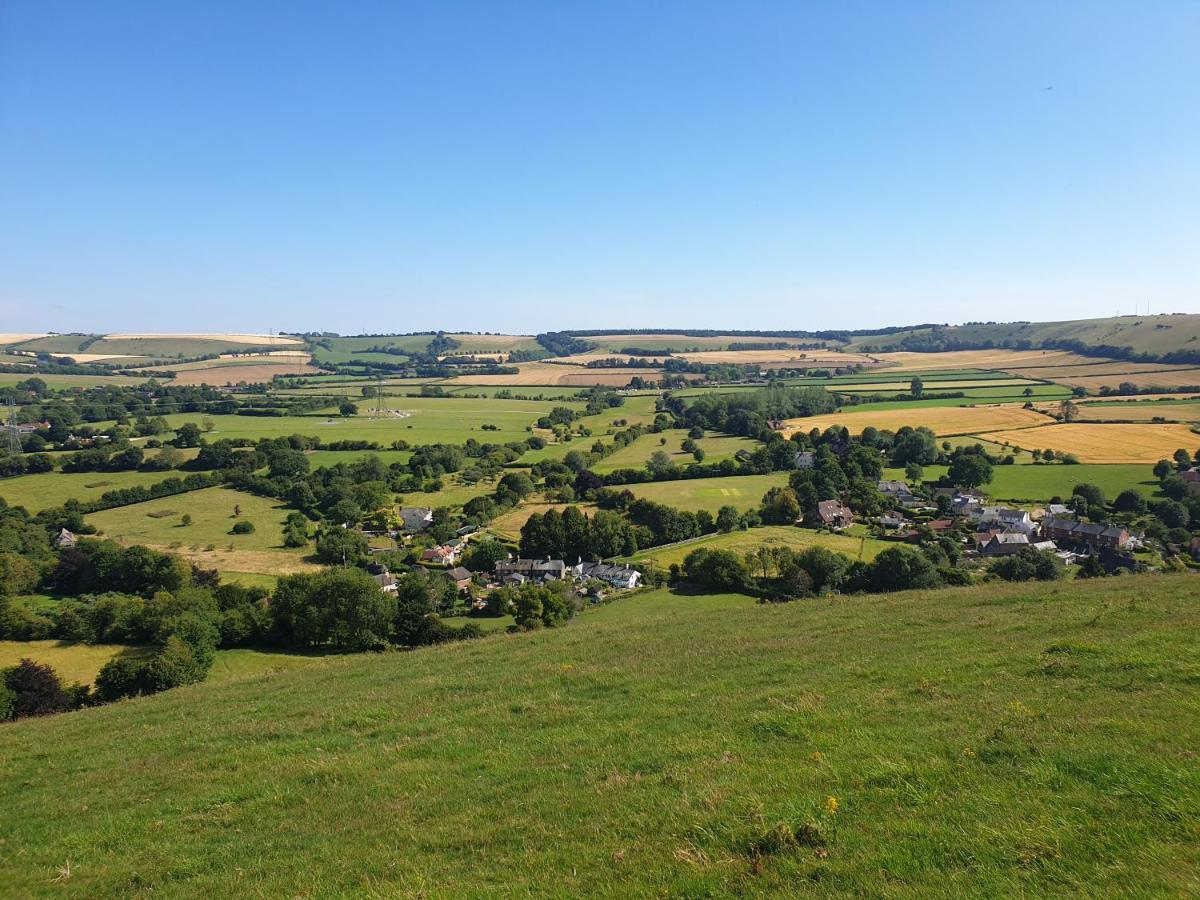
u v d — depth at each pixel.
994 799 12.36
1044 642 23.38
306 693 28.72
